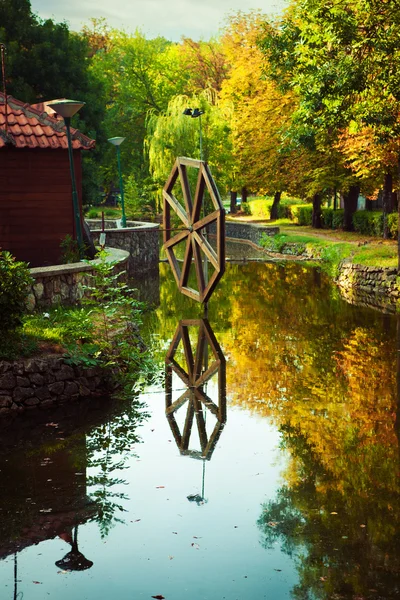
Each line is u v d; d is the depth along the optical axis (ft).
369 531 22.39
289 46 92.79
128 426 32.99
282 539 21.94
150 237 99.60
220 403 36.42
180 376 41.73
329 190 142.51
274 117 139.95
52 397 36.19
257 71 154.40
